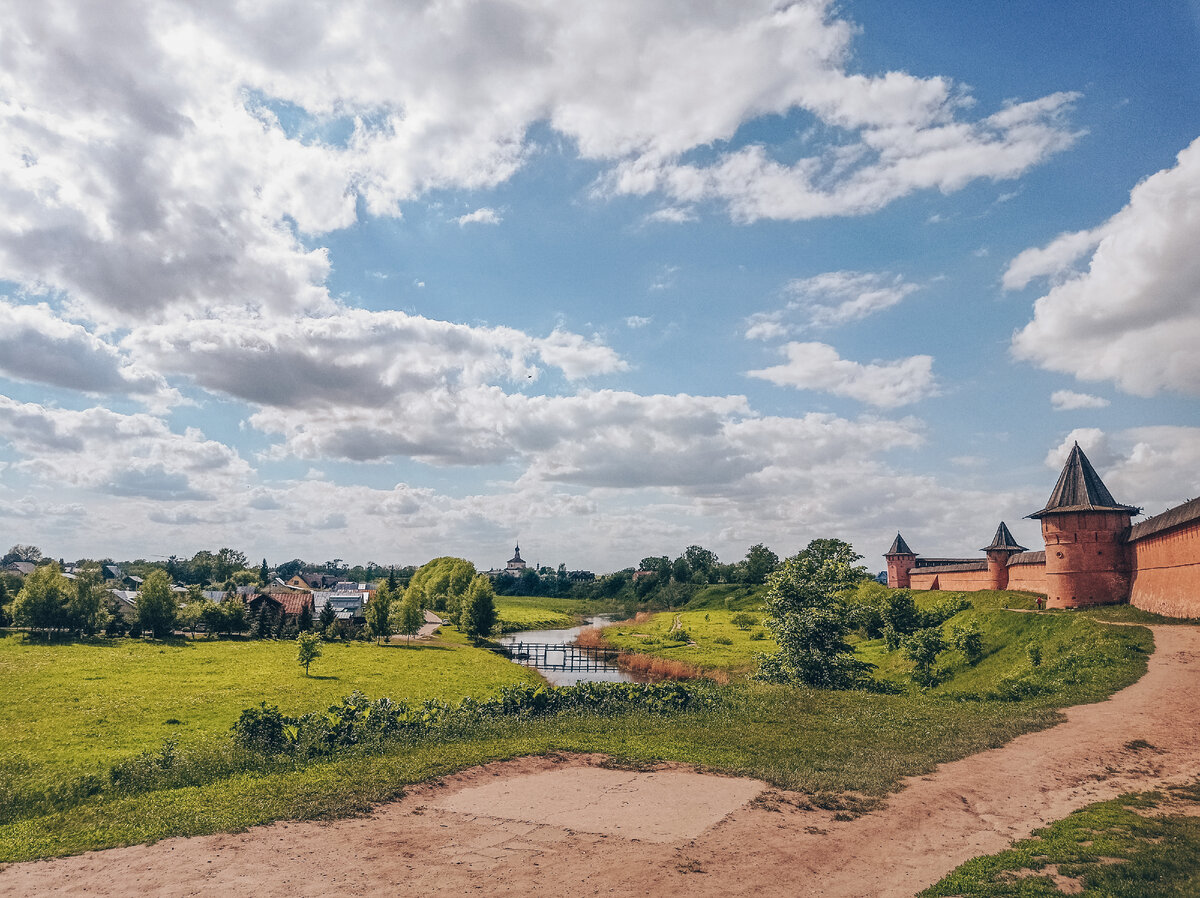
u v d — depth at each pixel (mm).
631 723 23422
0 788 16703
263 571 199125
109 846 12422
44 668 49188
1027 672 33812
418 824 13578
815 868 11570
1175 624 36719
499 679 49719
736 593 139500
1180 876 10453
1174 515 39312
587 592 199250
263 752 18938
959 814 14203
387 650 71500
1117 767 17031
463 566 131375
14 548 187625
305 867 11398
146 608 74438
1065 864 11125
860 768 17609
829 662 35750
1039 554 59750
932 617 57844
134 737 28000
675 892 10562
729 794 15641
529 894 10414
